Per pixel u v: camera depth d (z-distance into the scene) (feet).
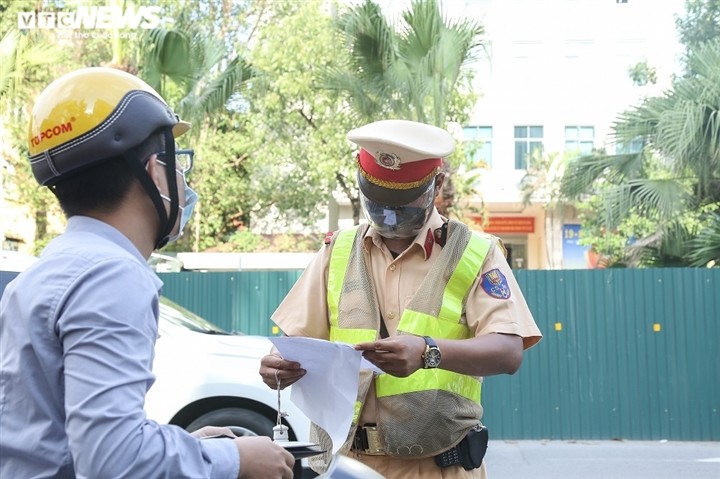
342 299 8.34
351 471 6.17
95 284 4.92
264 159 61.46
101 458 4.55
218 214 67.87
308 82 55.16
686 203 34.73
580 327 30.58
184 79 39.93
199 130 41.93
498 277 8.04
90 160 5.38
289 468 5.42
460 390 8.01
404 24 33.99
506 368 7.69
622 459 26.53
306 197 65.36
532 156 86.38
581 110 92.32
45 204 61.41
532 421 30.50
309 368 7.04
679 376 30.14
